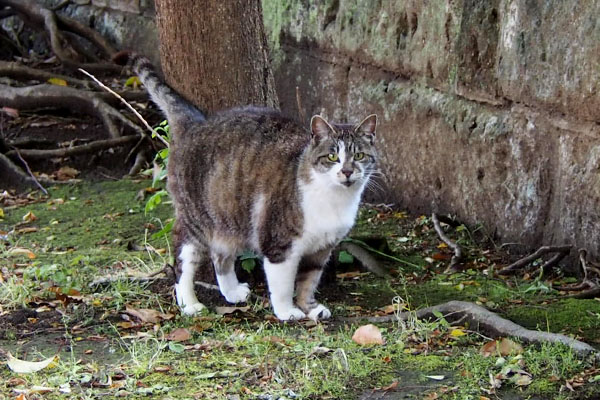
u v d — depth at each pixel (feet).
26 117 41.81
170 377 18.62
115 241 29.63
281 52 38.09
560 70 24.72
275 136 22.33
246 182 22.11
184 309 22.63
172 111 23.88
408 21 31.22
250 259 24.66
